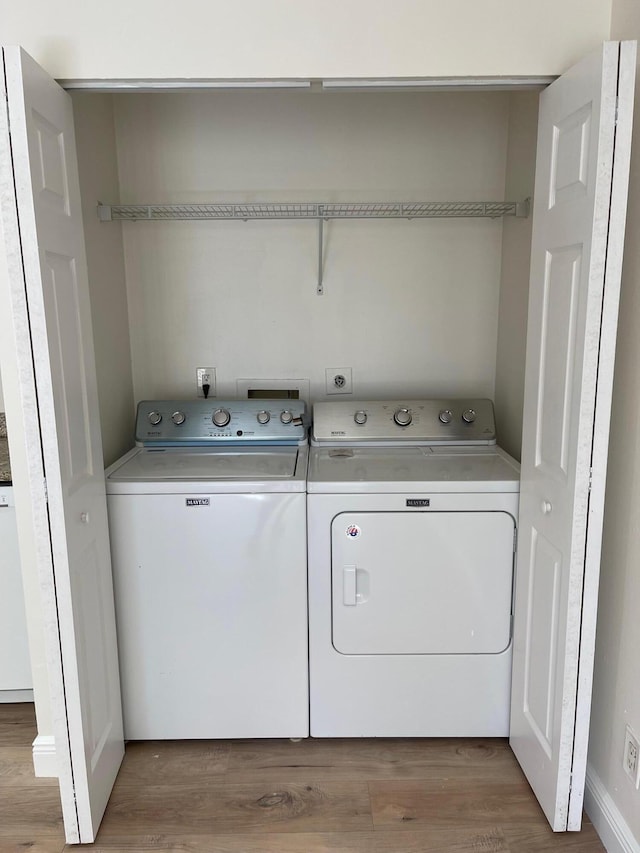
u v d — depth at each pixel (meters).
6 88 1.27
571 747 1.58
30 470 1.42
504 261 2.40
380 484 1.84
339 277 2.46
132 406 2.51
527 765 1.83
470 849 1.63
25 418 1.40
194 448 2.30
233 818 1.74
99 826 1.71
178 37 1.47
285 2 1.46
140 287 2.46
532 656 1.78
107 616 1.81
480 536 1.88
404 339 2.52
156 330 2.49
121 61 1.48
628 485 1.50
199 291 2.47
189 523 1.87
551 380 1.60
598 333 1.37
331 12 1.46
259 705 1.98
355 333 2.51
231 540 1.88
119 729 1.92
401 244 2.44
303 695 1.97
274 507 1.86
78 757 1.59
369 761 1.96
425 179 2.39
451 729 1.99
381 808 1.77
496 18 1.47
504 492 1.86
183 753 2.00
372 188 2.40
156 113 2.34
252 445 2.31
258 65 1.48
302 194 2.40
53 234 1.43
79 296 1.61
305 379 2.54
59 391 1.45
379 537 1.87
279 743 2.05
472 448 2.27
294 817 1.74
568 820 1.64
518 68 1.49
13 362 1.67
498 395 2.50
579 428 1.42
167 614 1.92
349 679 1.96
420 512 1.86
